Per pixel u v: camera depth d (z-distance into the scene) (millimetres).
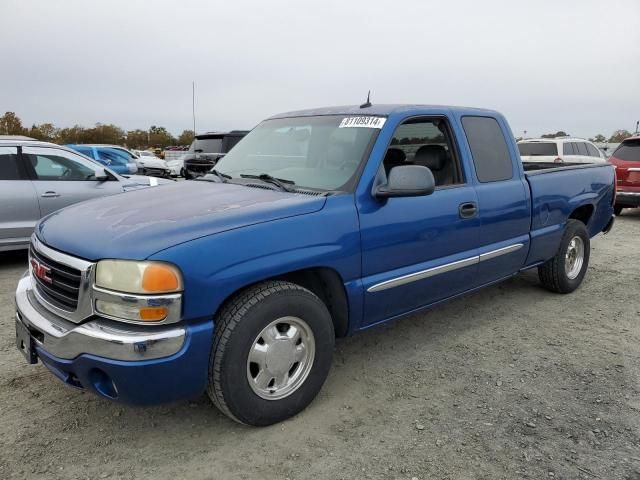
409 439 2875
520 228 4555
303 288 2990
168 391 2537
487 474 2590
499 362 3869
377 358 3920
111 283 2461
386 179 3428
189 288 2496
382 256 3363
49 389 3371
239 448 2781
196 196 3299
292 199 3094
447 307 5078
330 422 3035
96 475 2551
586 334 4434
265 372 2855
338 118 3850
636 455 2750
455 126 4090
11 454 2693
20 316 2955
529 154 14430
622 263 7039
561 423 3047
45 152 6941
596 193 5617
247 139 4379
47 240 2893
